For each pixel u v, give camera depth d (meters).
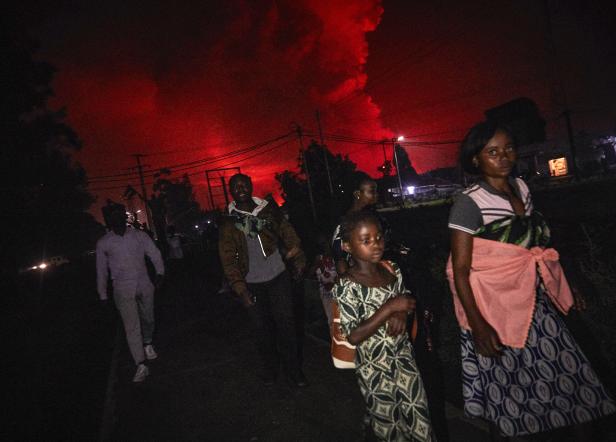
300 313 6.82
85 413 4.68
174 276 15.16
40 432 4.50
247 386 4.48
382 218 3.72
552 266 2.39
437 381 3.84
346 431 3.36
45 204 33.09
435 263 6.64
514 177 2.53
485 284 2.34
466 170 2.53
